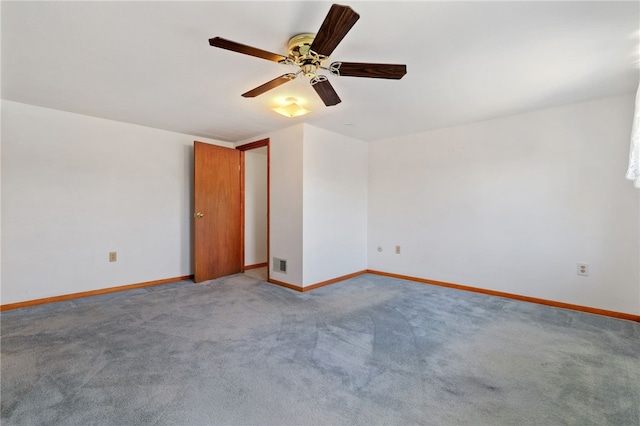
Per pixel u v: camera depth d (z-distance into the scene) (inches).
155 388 68.6
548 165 126.7
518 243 134.7
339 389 68.9
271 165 165.0
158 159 160.2
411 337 95.9
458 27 69.2
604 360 81.6
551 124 125.6
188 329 101.1
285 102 117.6
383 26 68.7
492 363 80.3
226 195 180.2
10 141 120.3
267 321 108.7
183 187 170.4
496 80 97.6
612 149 113.5
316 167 154.9
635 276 110.1
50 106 124.8
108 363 79.0
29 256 124.5
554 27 69.2
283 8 62.9
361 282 165.8
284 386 69.8
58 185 130.9
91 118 138.5
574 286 121.7
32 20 66.4
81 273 136.9
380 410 62.0
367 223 189.8
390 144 178.4
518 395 66.8
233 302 130.3
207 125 151.9
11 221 120.9
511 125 135.6
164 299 134.0
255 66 88.2
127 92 108.4
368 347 89.0
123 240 148.9
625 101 110.7
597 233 116.9
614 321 109.3
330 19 55.6
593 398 65.6
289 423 58.3
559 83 100.4
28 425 56.8
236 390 68.2
